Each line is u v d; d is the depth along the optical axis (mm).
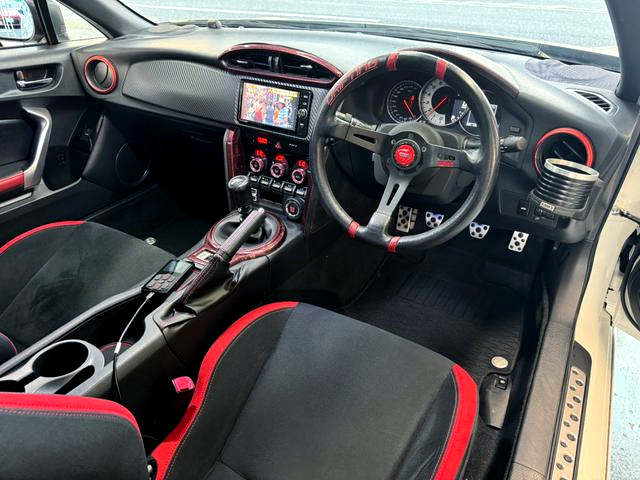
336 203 1374
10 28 1842
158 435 1248
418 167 1271
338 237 1856
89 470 603
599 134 1322
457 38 1794
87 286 1528
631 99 1420
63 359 1066
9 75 1777
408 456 1053
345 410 1133
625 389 1738
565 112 1340
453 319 1971
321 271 1838
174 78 1828
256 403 1176
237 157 1756
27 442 544
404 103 1495
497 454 1330
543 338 1412
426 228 2096
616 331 1954
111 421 654
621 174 1534
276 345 1286
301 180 1635
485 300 2049
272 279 1560
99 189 2174
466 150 1260
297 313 1350
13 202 1853
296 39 1862
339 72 1493
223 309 1352
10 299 1491
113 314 1301
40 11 1892
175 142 2193
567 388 1274
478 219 1683
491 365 1764
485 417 1566
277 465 1058
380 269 2230
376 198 1814
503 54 1712
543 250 2025
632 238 1733
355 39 1871
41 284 1531
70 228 1700
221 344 1228
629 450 1551
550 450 1114
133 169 2287
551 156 1434
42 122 1889
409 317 1989
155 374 1171
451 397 1130
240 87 1673
